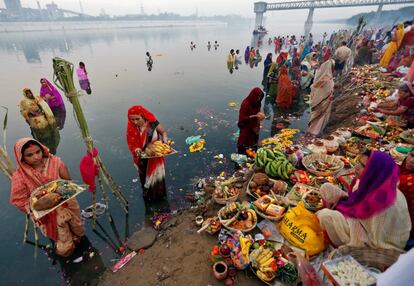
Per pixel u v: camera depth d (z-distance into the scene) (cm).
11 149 751
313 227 348
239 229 376
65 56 2439
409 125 620
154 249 398
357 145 581
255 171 545
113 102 1116
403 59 1066
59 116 986
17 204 355
